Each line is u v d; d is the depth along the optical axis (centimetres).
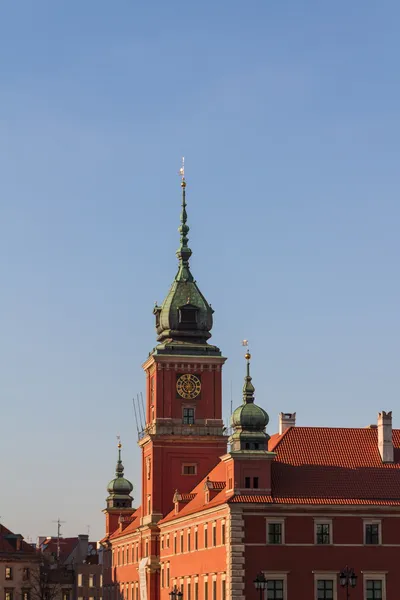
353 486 15588
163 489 19988
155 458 19975
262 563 15112
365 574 15250
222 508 15662
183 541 18262
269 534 15200
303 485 15512
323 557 15225
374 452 16162
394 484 15700
